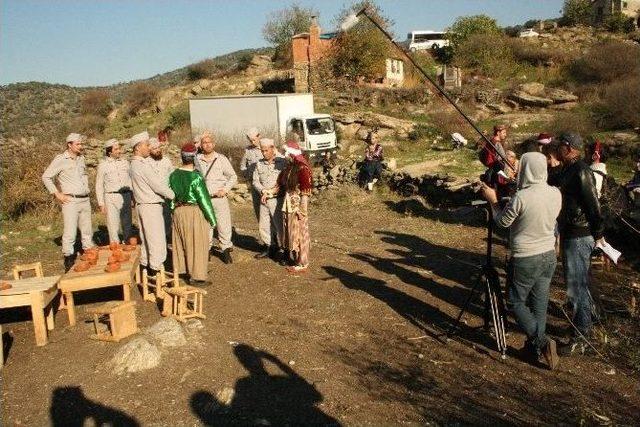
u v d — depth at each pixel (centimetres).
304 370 474
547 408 412
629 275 709
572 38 3722
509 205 454
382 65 3206
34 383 462
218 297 663
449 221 1072
